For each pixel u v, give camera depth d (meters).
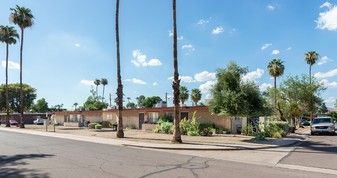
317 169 11.11
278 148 17.89
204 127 28.36
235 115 22.06
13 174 9.81
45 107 118.44
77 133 31.94
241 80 22.73
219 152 16.11
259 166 11.59
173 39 20.66
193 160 12.91
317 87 47.44
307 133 34.09
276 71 52.59
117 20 26.33
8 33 53.94
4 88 87.25
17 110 90.81
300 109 43.53
